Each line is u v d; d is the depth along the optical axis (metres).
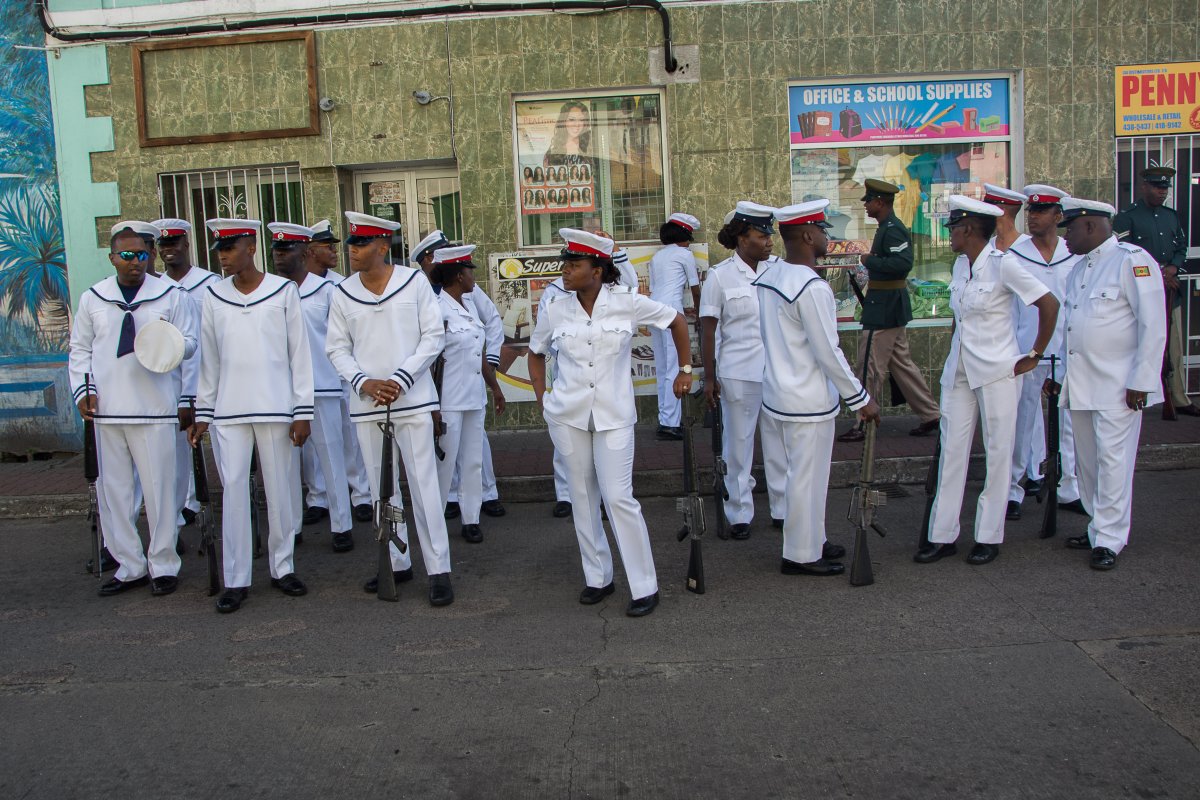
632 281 6.97
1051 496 6.36
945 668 4.55
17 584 6.32
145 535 7.39
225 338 5.64
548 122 9.41
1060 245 6.89
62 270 9.54
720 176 9.27
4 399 9.59
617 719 4.19
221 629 5.39
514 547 6.70
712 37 9.15
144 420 5.84
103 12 9.30
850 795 3.57
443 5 9.13
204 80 9.35
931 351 9.55
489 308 7.29
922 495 7.60
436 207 9.72
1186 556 5.90
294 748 4.04
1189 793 3.51
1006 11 9.13
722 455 7.17
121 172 9.46
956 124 9.41
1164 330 5.63
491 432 9.63
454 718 4.26
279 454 5.78
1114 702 4.17
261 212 9.61
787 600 5.47
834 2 9.10
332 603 5.75
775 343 5.72
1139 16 9.16
